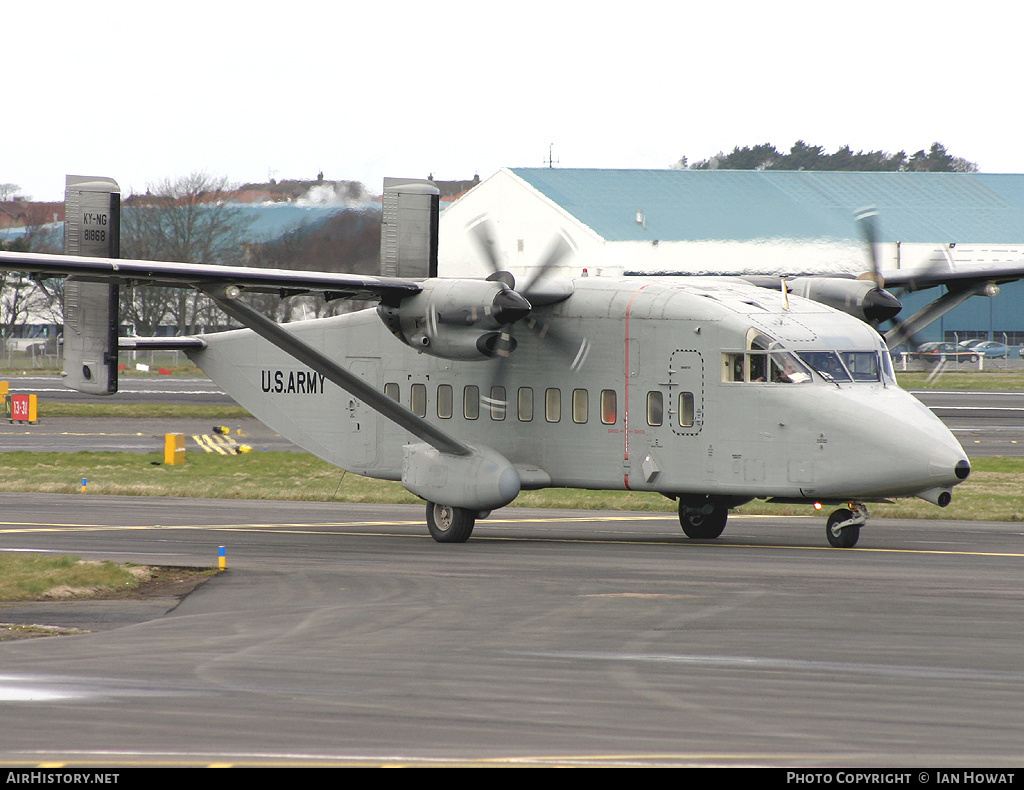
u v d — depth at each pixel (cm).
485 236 8138
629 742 3403
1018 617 5206
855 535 7688
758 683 4078
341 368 7956
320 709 3750
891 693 3941
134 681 4119
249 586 6266
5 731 3516
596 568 6756
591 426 8138
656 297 7925
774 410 7469
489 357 7838
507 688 4019
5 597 5925
